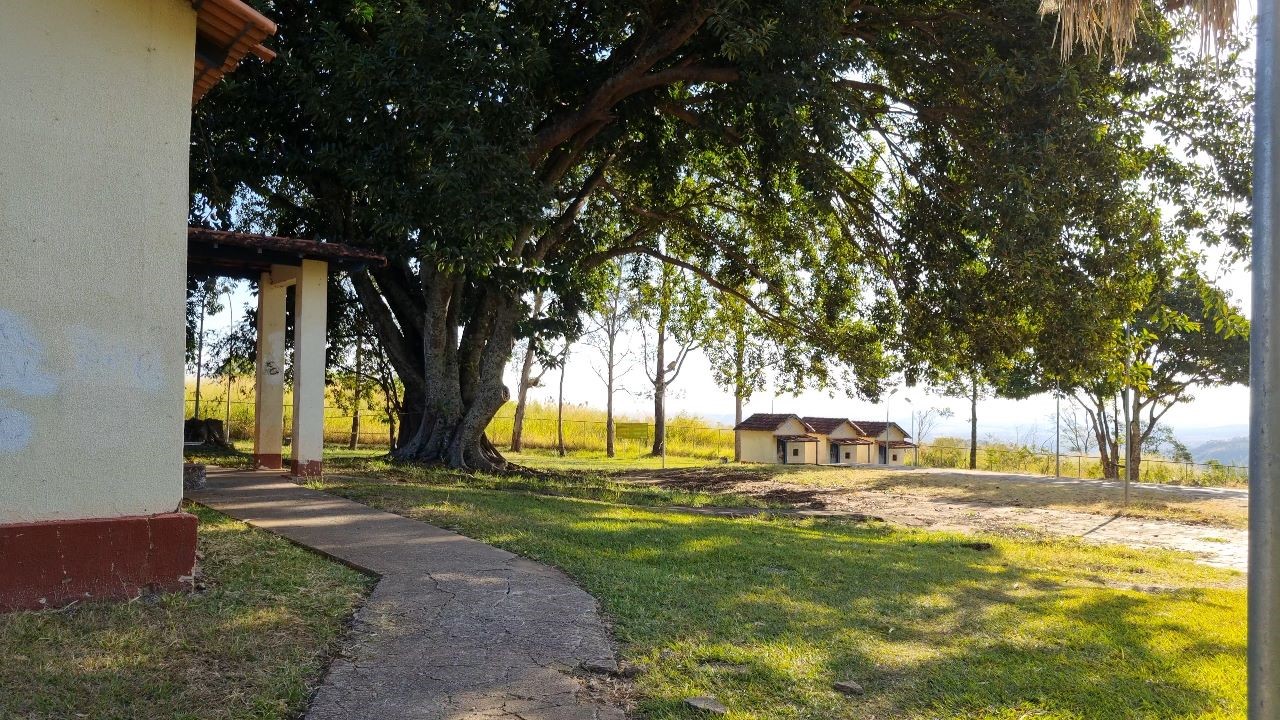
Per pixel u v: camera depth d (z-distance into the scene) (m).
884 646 5.43
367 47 13.12
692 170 20.95
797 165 14.53
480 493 12.00
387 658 4.73
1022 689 4.73
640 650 5.07
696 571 7.38
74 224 5.38
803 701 4.38
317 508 9.31
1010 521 15.34
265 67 14.23
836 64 12.69
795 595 6.66
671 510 12.87
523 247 16.70
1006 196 12.18
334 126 13.06
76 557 5.29
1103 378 14.97
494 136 12.70
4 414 5.13
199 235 10.59
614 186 20.67
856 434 32.09
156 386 5.66
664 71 14.66
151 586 5.53
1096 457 30.80
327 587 6.03
